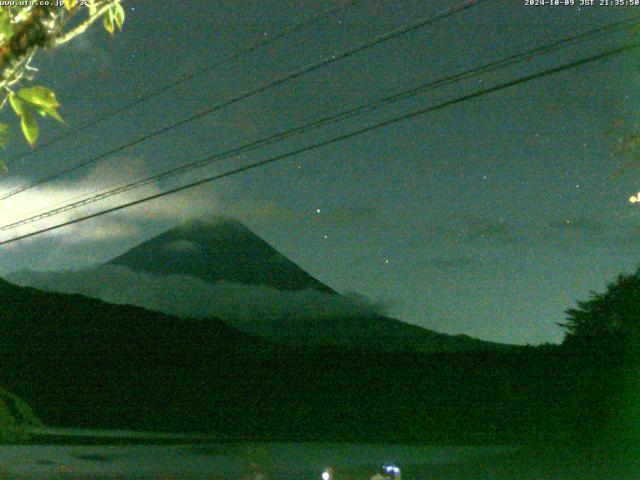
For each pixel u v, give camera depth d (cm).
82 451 2328
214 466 1966
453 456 2069
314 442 2520
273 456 2078
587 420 2103
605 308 2244
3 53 333
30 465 2059
